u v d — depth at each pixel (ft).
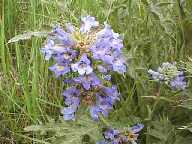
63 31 0.81
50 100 1.16
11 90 1.20
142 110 1.03
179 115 1.03
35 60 1.17
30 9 1.35
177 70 0.99
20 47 1.31
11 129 1.13
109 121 0.91
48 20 1.30
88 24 0.83
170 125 0.96
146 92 1.03
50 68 0.79
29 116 1.09
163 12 1.12
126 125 0.92
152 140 0.97
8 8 1.35
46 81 1.17
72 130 0.86
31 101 1.14
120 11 1.12
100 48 0.80
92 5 1.26
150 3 1.07
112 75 1.09
